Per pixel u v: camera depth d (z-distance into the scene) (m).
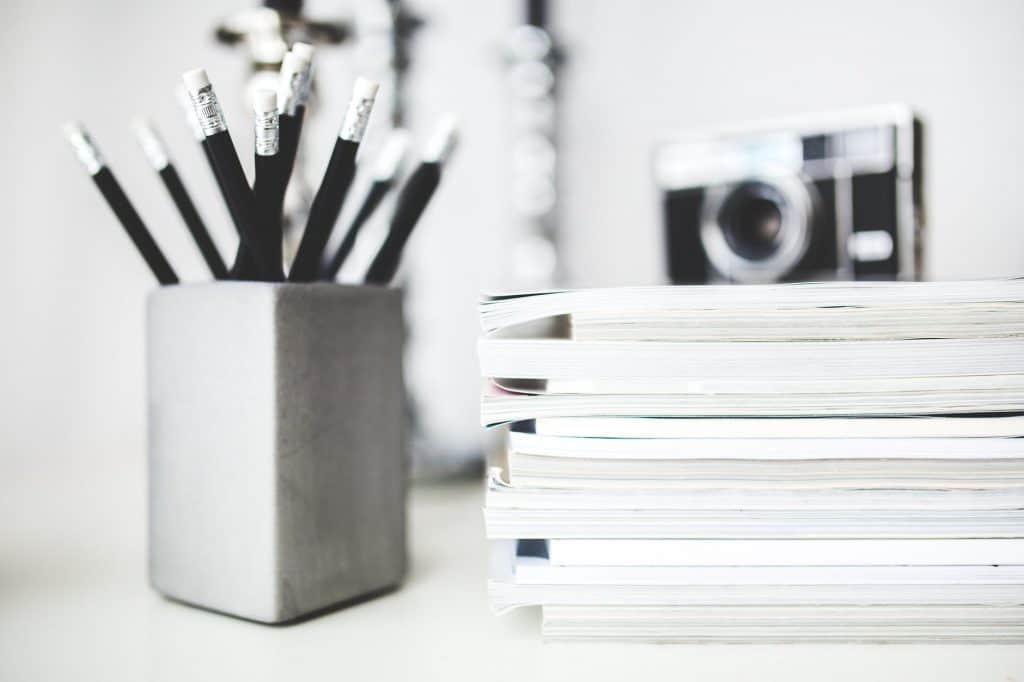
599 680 0.27
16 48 0.68
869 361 0.29
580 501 0.30
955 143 0.72
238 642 0.31
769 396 0.29
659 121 0.90
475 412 0.64
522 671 0.28
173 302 0.34
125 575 0.40
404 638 0.31
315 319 0.33
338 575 0.34
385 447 0.36
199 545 0.34
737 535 0.29
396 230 0.37
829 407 0.29
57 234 0.71
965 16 0.71
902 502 0.29
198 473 0.34
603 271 0.92
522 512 0.30
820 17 0.79
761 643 0.30
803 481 0.29
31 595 0.37
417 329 0.63
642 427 0.29
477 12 0.79
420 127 0.64
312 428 0.33
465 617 0.34
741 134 0.63
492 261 0.76
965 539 0.29
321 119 0.58
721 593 0.30
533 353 0.29
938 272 0.72
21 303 0.69
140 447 0.75
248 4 0.77
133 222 0.35
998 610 0.29
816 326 0.29
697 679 0.27
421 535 0.48
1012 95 0.69
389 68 0.60
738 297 0.29
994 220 0.70
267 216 0.32
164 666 0.29
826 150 0.59
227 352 0.33
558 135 0.92
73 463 0.71
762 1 0.83
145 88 0.74
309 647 0.31
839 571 0.30
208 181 0.75
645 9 0.90
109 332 0.73
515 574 0.31
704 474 0.29
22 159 0.69
